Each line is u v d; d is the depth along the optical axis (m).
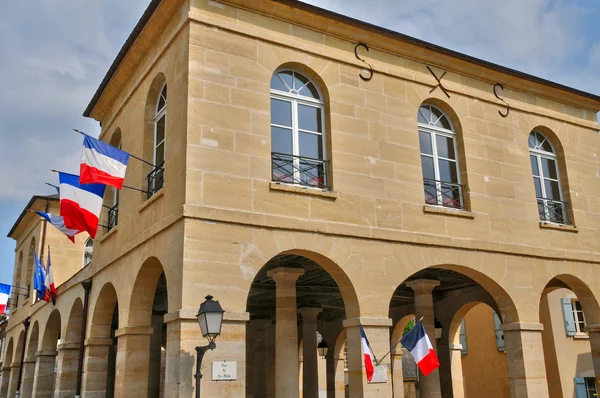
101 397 12.13
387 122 11.01
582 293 12.74
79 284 13.99
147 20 10.80
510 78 12.85
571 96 13.78
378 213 10.36
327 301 16.62
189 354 8.18
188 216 8.66
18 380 20.59
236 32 9.90
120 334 10.46
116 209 12.88
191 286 8.44
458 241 11.01
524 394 10.95
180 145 9.23
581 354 16.20
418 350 9.76
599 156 14.02
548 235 12.36
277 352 10.81
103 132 13.97
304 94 10.58
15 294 23.81
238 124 9.49
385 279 10.09
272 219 9.27
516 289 11.46
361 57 11.10
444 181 11.62
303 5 10.42
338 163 10.23
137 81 11.84
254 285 13.92
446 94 11.95
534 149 13.22
